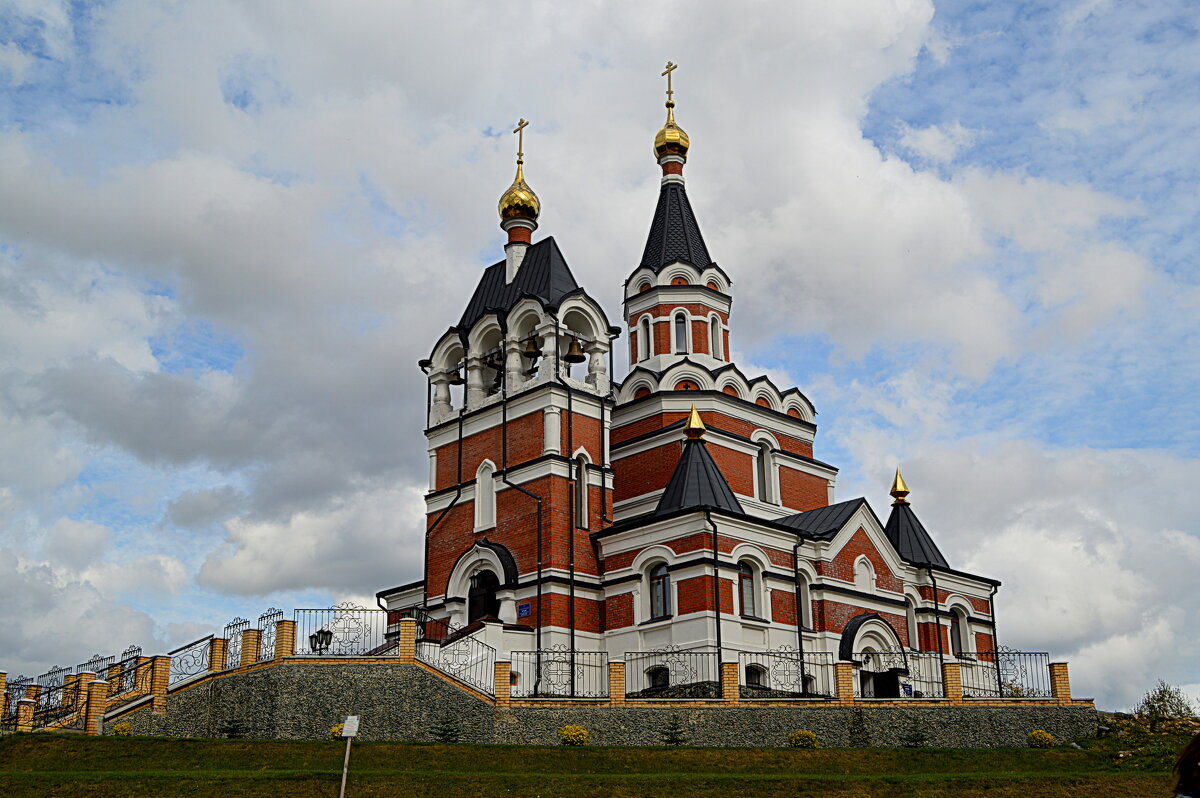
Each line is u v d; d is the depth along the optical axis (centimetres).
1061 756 3169
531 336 4641
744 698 3419
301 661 3309
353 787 2617
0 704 3628
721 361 5297
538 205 5106
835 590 4341
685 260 5341
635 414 4972
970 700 3503
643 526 4172
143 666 3541
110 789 2592
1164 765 3075
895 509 5050
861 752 3100
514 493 4425
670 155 5666
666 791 2675
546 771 2889
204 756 2927
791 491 5075
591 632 4256
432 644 3572
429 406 4903
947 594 4884
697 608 3928
